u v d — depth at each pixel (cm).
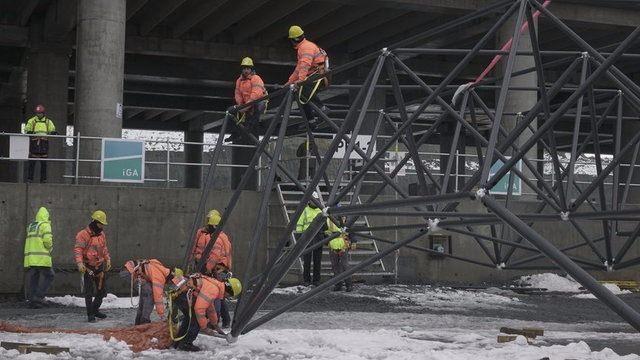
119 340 1303
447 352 1216
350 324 1666
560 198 1102
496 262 1515
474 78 4703
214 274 1496
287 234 1218
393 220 2705
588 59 1198
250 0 3594
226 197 2464
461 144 5769
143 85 4847
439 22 3938
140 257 2361
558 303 2264
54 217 2284
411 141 1230
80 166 2762
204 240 1531
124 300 2055
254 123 1551
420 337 1468
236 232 2488
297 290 2291
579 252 2939
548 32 4016
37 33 3841
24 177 3988
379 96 4491
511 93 3478
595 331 1670
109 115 2809
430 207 1822
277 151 1295
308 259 2364
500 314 1948
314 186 1183
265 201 1276
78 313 1792
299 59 1412
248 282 1268
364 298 2202
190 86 4947
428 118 5703
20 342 1256
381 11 3869
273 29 4131
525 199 3331
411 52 1188
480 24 3741
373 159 1136
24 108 5616
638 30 855
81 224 2309
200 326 1217
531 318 1883
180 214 2406
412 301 2181
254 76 1547
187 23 3881
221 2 3544
